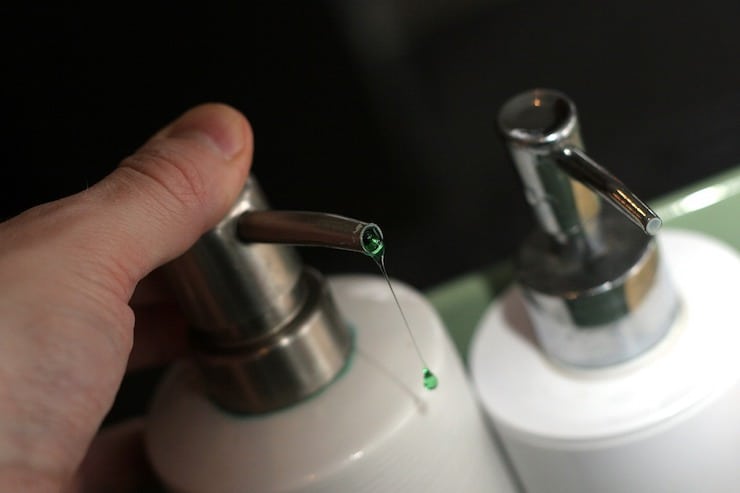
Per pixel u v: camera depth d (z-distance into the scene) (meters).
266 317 0.32
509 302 0.37
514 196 0.38
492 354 0.36
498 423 0.35
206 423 0.33
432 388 0.32
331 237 0.29
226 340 0.32
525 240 0.35
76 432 0.28
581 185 0.32
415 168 0.38
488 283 0.39
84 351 0.28
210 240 0.31
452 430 0.33
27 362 0.28
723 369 0.33
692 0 0.36
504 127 0.32
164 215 0.29
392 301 0.34
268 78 0.36
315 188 0.37
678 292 0.35
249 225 0.31
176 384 0.35
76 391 0.28
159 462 0.33
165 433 0.33
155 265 0.30
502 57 0.36
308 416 0.32
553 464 0.34
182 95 0.36
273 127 0.36
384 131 0.37
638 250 0.33
